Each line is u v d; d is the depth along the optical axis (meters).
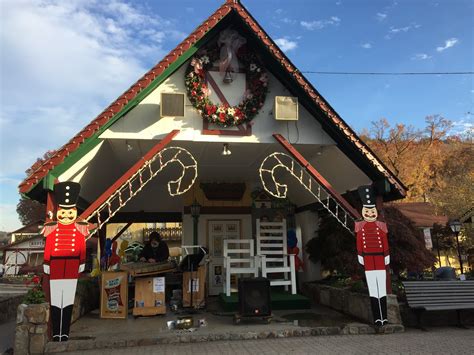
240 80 8.59
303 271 12.48
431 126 41.50
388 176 8.34
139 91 7.68
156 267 9.10
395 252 10.41
